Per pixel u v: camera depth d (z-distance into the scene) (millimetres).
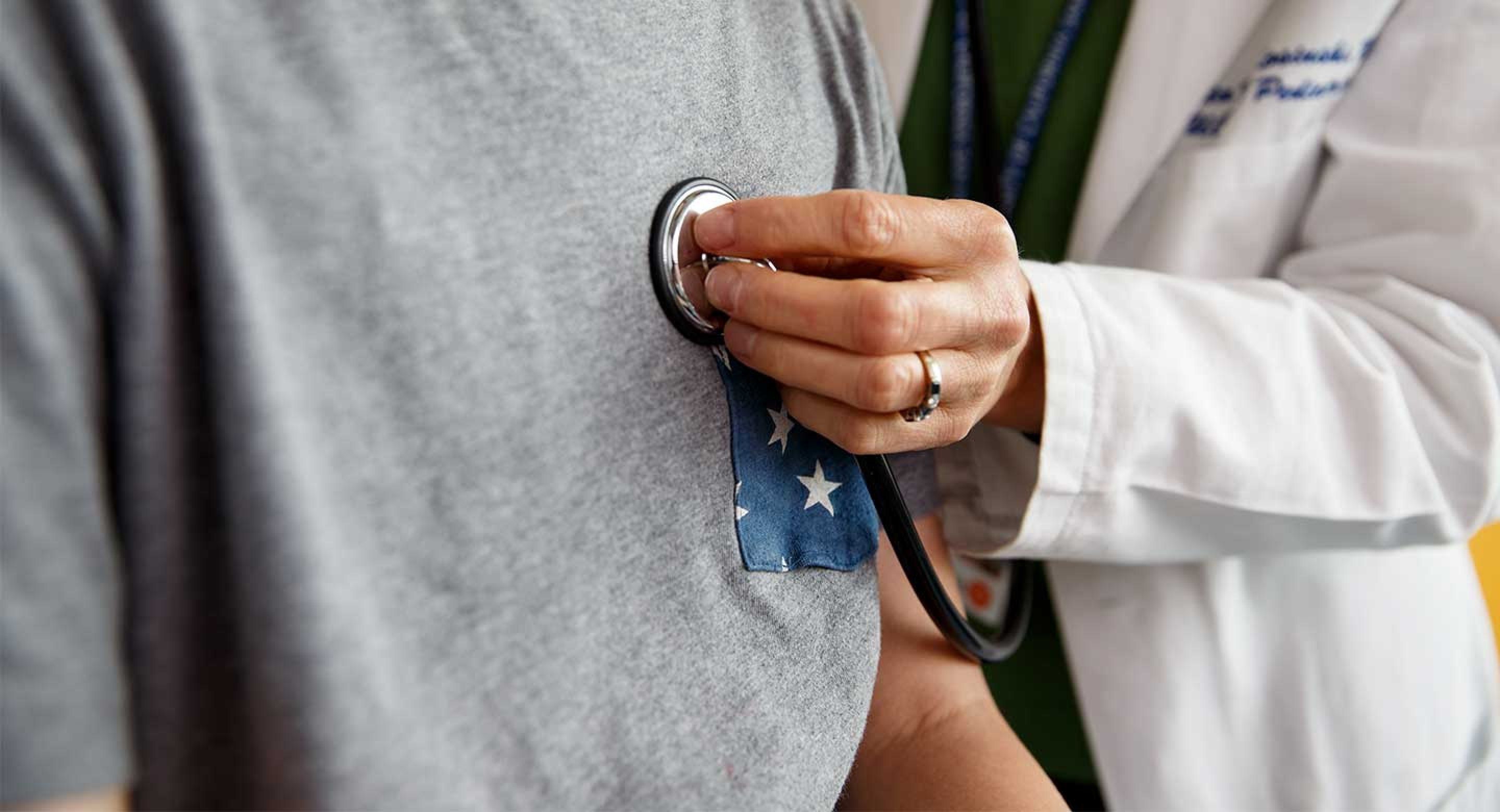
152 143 264
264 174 289
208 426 281
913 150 953
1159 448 673
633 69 431
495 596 353
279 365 279
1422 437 728
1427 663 845
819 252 456
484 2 368
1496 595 1091
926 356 473
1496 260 729
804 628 485
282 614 277
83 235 255
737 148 495
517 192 372
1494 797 926
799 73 556
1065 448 657
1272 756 832
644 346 427
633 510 412
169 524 277
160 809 294
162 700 287
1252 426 683
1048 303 658
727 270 457
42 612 245
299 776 286
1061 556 728
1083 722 922
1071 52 916
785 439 507
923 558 555
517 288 367
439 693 332
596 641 388
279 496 274
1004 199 853
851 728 500
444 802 320
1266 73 822
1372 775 819
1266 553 756
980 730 648
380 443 318
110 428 269
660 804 401
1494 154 738
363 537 310
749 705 443
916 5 906
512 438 361
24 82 245
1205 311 714
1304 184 872
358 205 312
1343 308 794
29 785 246
